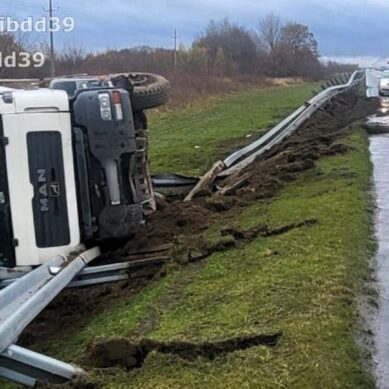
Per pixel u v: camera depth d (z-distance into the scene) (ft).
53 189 21.59
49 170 21.57
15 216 21.36
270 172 38.37
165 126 80.94
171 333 16.62
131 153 22.86
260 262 21.72
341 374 13.65
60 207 21.72
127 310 20.03
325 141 49.93
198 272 21.99
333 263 20.48
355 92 101.04
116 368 14.38
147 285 22.20
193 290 20.22
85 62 108.27
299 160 41.50
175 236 26.25
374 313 17.13
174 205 31.60
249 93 130.62
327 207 28.19
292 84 169.68
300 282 19.06
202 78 127.95
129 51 122.62
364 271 20.29
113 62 114.73
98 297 22.31
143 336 16.85
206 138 64.69
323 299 17.53
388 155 44.73
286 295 18.16
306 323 15.98
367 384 13.52
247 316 17.06
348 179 34.81
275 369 13.76
